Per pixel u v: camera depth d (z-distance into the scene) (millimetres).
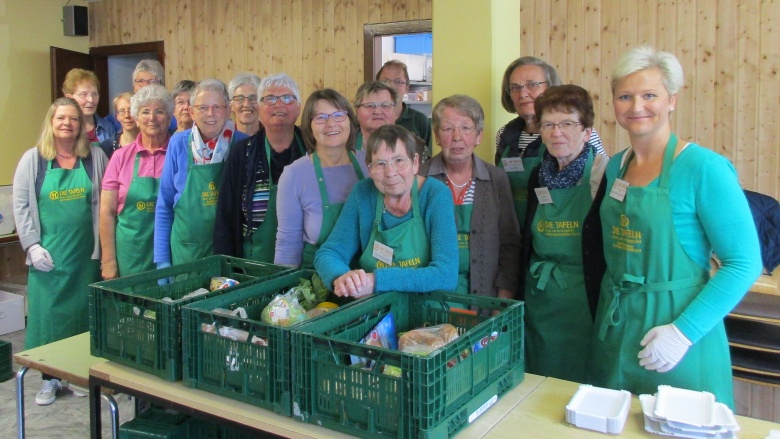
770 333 2494
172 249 3195
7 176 6699
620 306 1977
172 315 1849
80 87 4449
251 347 1725
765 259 2818
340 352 1568
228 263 2494
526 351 2549
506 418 1651
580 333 2375
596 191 2295
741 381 2611
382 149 1981
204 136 3098
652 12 4688
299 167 2461
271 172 2844
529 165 2719
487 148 3240
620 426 1550
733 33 4434
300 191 2445
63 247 3648
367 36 5801
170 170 3150
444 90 3324
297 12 6164
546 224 2422
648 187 1884
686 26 4582
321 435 1581
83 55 7285
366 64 5836
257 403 1723
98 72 7441
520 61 2891
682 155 1848
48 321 3684
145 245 3469
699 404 1605
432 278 1999
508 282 2582
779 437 1482
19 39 6742
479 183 2518
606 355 2029
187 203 3096
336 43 5988
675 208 1841
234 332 1830
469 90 3254
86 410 3625
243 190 2863
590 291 2268
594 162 2336
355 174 2469
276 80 2787
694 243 1853
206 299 1925
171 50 6945
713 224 1787
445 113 2418
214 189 3105
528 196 2527
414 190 2105
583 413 1585
